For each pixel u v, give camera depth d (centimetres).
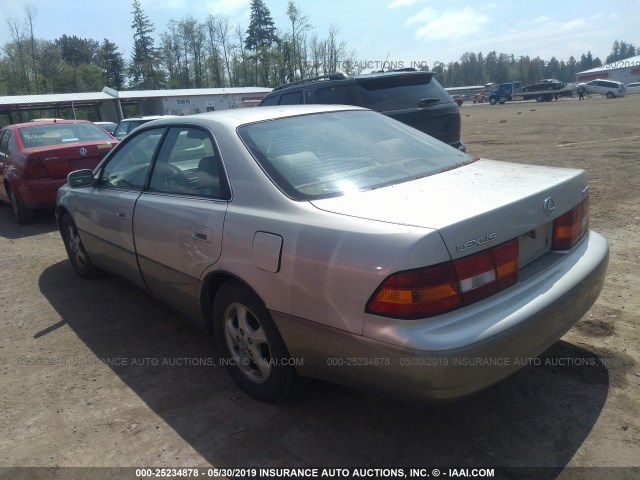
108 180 411
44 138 775
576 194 277
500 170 295
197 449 255
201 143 316
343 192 257
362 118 352
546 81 5312
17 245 662
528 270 247
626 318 356
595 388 285
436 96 710
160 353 356
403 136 339
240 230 265
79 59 8900
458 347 200
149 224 338
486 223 218
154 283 358
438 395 208
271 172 272
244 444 257
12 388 320
